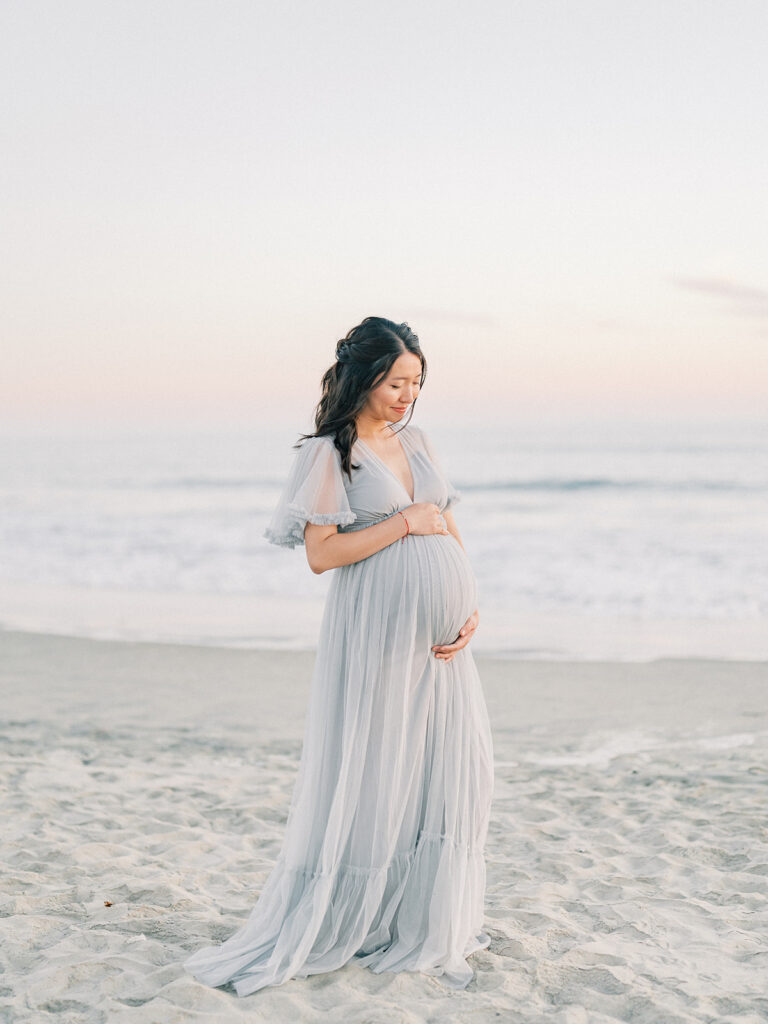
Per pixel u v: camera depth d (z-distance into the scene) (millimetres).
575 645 10969
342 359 3146
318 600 15125
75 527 28219
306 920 3049
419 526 3139
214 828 4777
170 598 15359
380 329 3096
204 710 7652
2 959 3188
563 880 4012
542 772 5902
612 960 3131
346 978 2988
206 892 3857
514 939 3305
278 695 8203
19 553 22359
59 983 2986
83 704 7812
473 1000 2877
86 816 4855
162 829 4672
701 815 4875
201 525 28672
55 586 17062
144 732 6934
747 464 47938
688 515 29328
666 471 44844
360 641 3104
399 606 3094
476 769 3215
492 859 4297
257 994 2877
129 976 3012
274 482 44594
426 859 3135
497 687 8484
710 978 3041
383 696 3102
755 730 6879
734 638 11453
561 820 4891
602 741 6699
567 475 43750
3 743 6512
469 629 3229
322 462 3113
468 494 36125
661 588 16250
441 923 3072
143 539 25125
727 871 4086
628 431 78375
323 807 3139
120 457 64562
